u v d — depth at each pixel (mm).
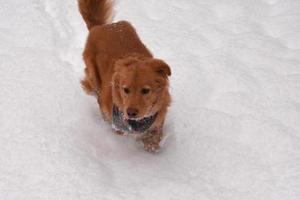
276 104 3701
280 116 3643
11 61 3822
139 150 3551
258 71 3881
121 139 3572
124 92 3402
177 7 4367
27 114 3551
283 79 3828
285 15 4309
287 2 4410
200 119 3627
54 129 3498
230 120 3609
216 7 4402
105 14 3848
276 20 4277
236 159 3453
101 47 3648
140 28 4152
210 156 3480
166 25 4195
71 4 4383
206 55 4008
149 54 3662
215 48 4070
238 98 3723
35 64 3820
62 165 3346
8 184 3277
